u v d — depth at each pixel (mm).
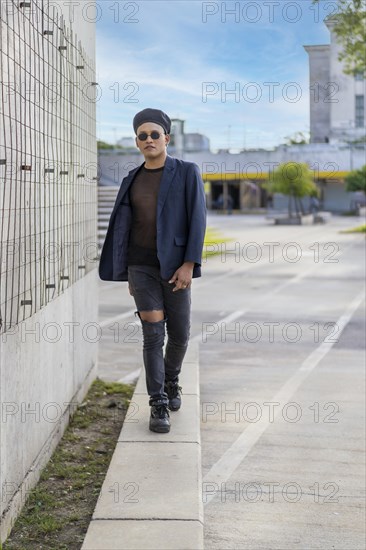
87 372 6562
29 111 4219
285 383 7387
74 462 4797
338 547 3912
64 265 5375
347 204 52969
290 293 14570
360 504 4461
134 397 5816
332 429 5895
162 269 4707
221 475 4914
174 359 5215
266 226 38000
